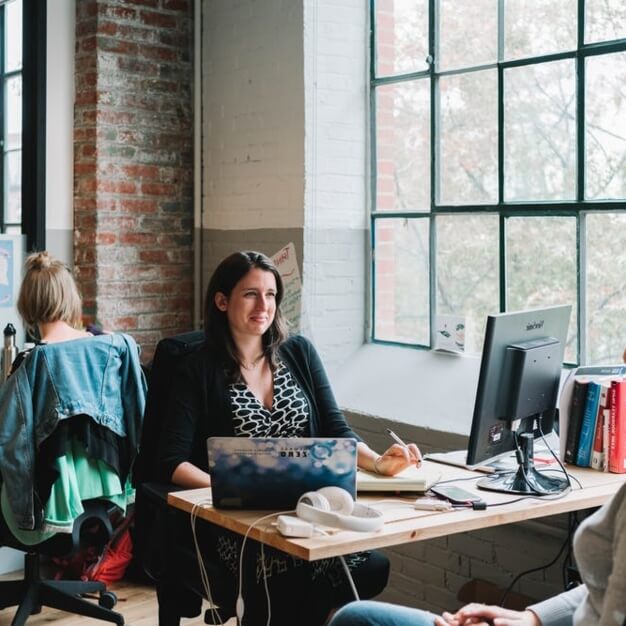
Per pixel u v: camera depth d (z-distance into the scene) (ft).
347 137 14.38
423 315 13.67
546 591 10.96
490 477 8.84
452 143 13.14
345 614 6.99
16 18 16.67
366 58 14.48
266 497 7.61
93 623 12.51
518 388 8.45
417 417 12.46
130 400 11.93
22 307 11.84
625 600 5.68
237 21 15.20
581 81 11.40
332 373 14.32
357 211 14.52
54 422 11.10
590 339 11.44
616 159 11.05
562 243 11.70
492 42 12.51
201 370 9.64
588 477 8.98
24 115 15.28
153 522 9.33
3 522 11.46
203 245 16.15
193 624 12.38
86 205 15.25
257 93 14.85
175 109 15.94
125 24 15.25
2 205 17.03
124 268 15.43
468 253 12.96
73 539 11.46
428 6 13.42
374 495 8.30
